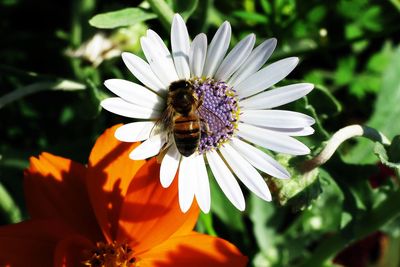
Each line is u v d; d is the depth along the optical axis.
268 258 0.25
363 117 0.27
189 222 0.18
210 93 0.19
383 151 0.19
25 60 0.27
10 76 0.25
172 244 0.18
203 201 0.18
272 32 0.26
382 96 0.24
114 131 0.18
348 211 0.20
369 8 0.26
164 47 0.18
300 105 0.20
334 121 0.27
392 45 0.28
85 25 0.25
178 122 0.18
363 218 0.21
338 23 0.27
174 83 0.18
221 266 0.17
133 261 0.18
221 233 0.24
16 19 0.28
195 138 0.18
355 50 0.27
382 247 0.26
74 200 0.18
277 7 0.26
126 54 0.18
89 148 0.24
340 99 0.27
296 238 0.25
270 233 0.25
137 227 0.18
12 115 0.27
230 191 0.18
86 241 0.18
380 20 0.27
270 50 0.18
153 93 0.18
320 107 0.21
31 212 0.18
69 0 0.28
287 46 0.26
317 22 0.26
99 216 0.18
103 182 0.18
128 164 0.18
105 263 0.18
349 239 0.20
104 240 0.18
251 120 0.19
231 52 0.18
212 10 0.26
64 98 0.27
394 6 0.26
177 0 0.21
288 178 0.18
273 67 0.18
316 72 0.27
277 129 0.18
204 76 0.19
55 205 0.18
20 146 0.27
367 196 0.21
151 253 0.18
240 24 0.27
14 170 0.24
